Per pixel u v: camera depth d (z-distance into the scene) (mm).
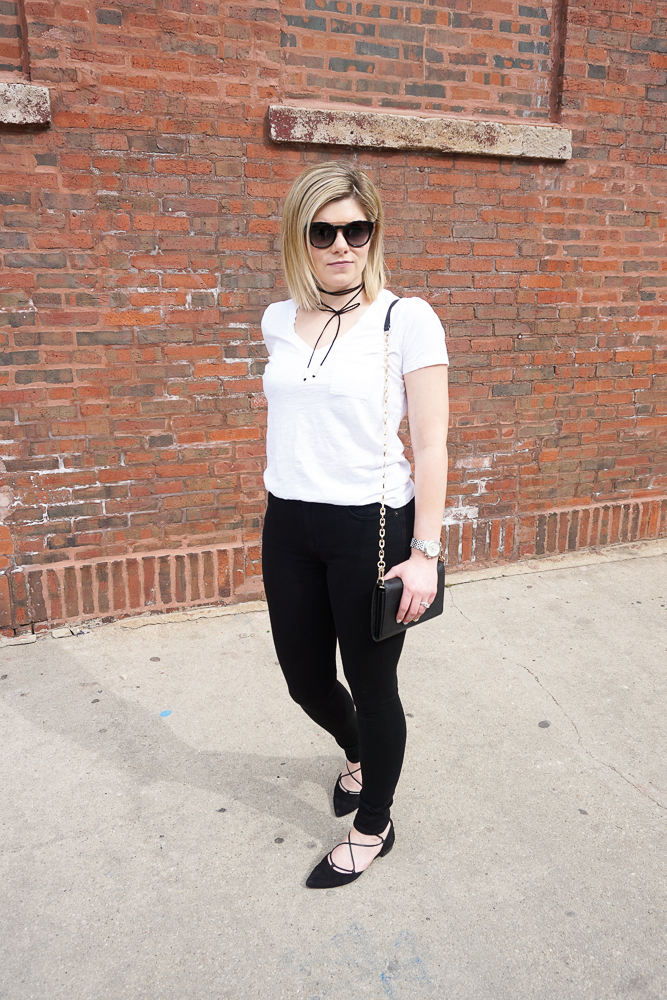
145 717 2648
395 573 1611
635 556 4168
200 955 1698
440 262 3506
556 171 3600
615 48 3561
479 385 3746
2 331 2945
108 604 3324
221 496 3396
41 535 3178
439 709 2709
